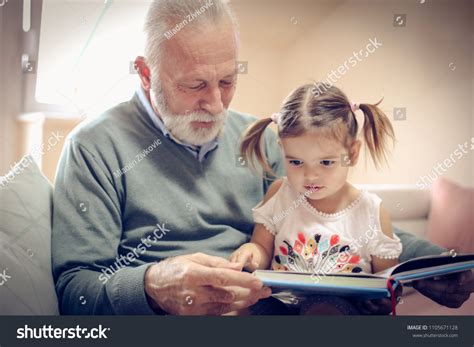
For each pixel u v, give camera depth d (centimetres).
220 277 74
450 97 99
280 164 95
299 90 95
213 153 93
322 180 91
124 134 88
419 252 90
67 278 79
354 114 93
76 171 84
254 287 74
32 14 94
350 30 97
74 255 80
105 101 94
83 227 82
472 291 86
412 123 96
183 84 89
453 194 95
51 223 83
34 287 76
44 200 85
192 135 90
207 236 90
